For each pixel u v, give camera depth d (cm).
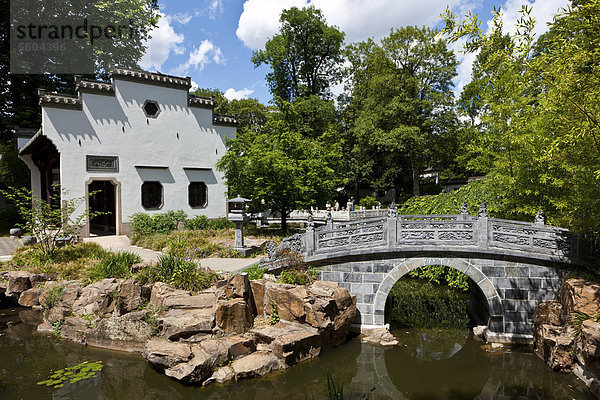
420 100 2820
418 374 810
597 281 833
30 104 2162
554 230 912
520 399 708
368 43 3216
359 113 3281
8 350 874
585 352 704
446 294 1455
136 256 1180
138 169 1772
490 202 1327
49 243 1402
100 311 912
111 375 755
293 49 3225
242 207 1322
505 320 957
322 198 1756
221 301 848
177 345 769
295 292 881
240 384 721
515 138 1024
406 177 3447
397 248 984
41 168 1936
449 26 625
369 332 998
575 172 855
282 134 1747
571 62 624
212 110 2045
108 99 1686
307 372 796
